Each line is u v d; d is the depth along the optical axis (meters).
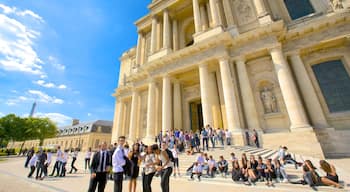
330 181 7.06
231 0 23.88
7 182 9.48
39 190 7.53
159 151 5.82
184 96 25.89
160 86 25.77
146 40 33.22
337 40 16.58
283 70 16.02
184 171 11.62
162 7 28.56
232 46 19.72
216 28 20.38
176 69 21.98
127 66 38.47
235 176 8.89
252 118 16.80
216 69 21.52
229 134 15.56
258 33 17.89
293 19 20.86
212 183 8.84
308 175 7.44
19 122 53.16
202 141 15.70
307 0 20.67
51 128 61.38
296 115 14.43
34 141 89.31
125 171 6.17
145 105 27.89
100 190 6.00
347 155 13.30
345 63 16.66
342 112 15.52
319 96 16.86
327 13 17.61
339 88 16.38
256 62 19.47
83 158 22.12
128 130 31.39
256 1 20.48
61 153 12.47
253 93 18.77
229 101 16.81
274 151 13.63
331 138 14.30
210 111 17.78
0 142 53.22
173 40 27.75
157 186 8.08
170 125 20.69
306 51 18.27
